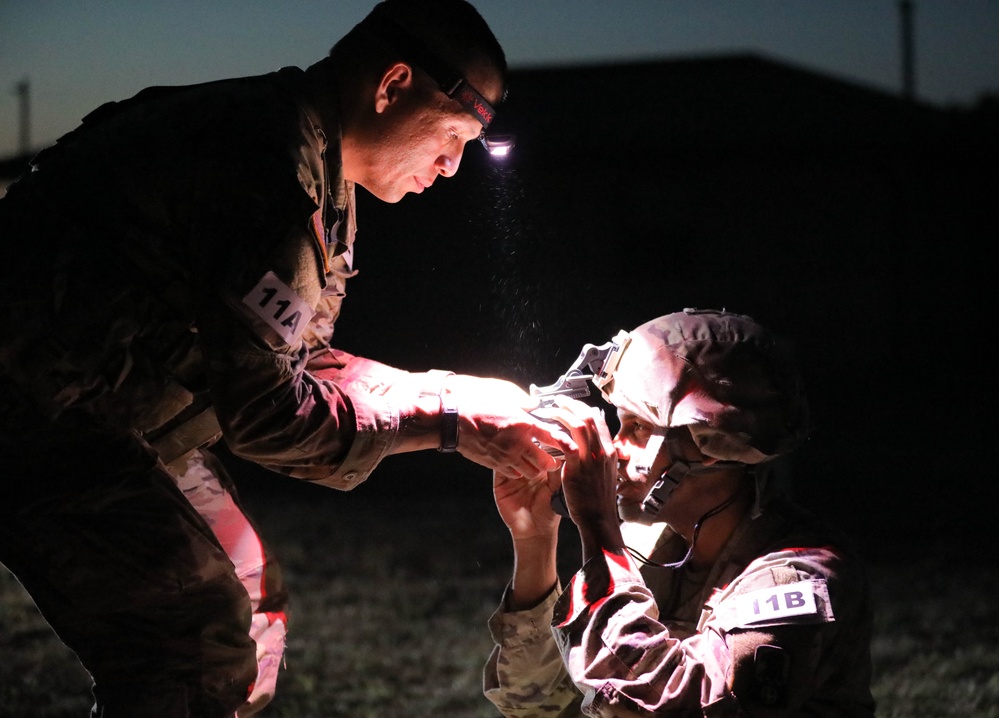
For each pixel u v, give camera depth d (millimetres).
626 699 2180
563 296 13883
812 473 12141
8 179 20109
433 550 8742
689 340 2412
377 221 11430
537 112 18578
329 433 2447
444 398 2584
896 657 6051
